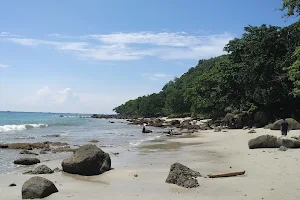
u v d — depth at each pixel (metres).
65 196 10.58
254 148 21.59
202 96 73.81
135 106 184.38
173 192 10.79
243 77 46.41
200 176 12.98
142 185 12.17
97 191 11.34
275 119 44.28
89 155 15.25
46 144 28.28
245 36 50.16
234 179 12.39
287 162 15.23
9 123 76.25
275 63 43.06
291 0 18.80
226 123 53.75
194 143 29.16
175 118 106.50
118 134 44.91
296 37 42.72
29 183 10.65
